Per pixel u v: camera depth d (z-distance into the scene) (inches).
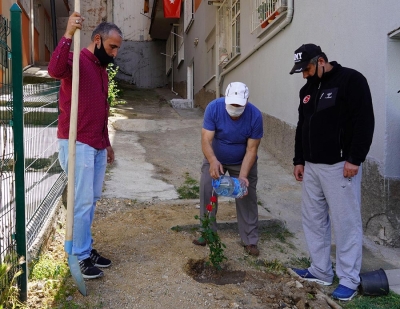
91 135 140.0
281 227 196.1
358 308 135.3
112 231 183.6
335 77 139.3
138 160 297.3
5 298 114.1
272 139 316.5
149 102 629.9
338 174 139.3
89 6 848.9
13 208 125.3
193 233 185.0
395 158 179.5
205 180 168.4
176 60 792.9
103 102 143.0
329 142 138.9
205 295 137.1
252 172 166.7
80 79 136.4
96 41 139.9
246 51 381.1
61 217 190.1
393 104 177.8
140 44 900.6
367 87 135.1
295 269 159.5
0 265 112.7
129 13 887.1
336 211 140.9
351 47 205.3
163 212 205.5
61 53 127.0
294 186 254.7
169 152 323.0
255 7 350.0
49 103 188.7
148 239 176.4
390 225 180.5
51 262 150.3
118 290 137.4
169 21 769.6
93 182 147.6
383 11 177.9
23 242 126.2
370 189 188.4
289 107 283.6
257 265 163.8
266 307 134.0
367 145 134.0
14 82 124.1
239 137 160.6
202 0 572.7
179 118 470.0
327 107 138.4
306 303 136.0
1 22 120.2
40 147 169.0
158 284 141.8
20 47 123.4
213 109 158.9
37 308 125.5
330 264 151.6
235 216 203.0
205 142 158.7
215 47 490.0
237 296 139.2
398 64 176.2
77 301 130.4
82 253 141.0
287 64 285.9
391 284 150.4
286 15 279.9
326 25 230.7
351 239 141.8
